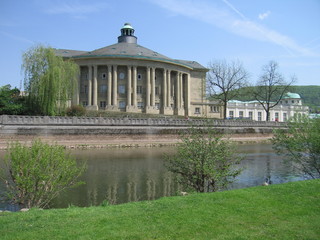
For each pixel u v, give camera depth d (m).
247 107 86.56
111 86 66.75
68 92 48.12
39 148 11.85
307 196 10.19
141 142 43.69
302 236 6.90
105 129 41.94
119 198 15.40
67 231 7.07
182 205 9.11
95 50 73.75
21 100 46.12
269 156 32.88
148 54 70.69
